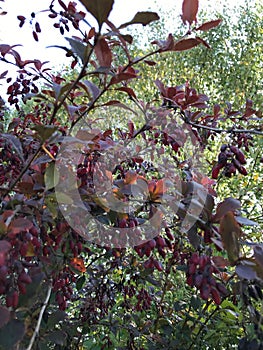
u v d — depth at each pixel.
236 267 0.60
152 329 1.12
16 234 0.58
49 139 0.67
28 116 1.00
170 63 4.20
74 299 1.12
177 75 4.31
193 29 0.70
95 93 0.71
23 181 0.73
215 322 1.09
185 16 0.69
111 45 0.84
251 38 4.60
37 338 0.70
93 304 1.09
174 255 0.86
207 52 4.50
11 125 0.94
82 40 0.85
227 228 0.61
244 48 4.56
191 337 1.07
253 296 0.63
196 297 1.06
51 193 0.68
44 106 1.13
